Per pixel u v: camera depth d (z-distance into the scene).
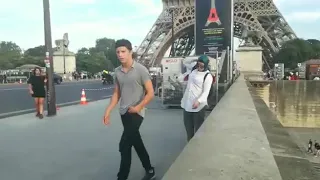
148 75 5.98
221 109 4.80
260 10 74.19
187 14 73.44
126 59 5.87
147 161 6.39
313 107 51.94
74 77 83.50
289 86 52.56
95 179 6.44
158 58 75.88
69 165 7.36
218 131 3.12
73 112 16.69
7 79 63.00
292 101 52.66
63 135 10.67
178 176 1.78
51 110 15.43
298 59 83.56
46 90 16.03
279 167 2.09
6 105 20.70
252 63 37.16
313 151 34.81
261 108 6.02
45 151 8.61
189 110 7.45
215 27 22.11
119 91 6.21
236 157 2.17
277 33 77.12
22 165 7.34
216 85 14.93
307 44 91.12
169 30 75.44
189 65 17.59
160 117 15.07
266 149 2.43
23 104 21.39
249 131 3.11
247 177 1.76
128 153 6.04
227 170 1.88
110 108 6.15
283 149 2.60
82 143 9.52
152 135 10.80
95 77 101.69
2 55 112.50
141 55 77.69
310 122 52.16
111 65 140.75
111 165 7.38
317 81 52.00
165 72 18.73
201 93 7.39
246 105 5.34
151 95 5.93
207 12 22.22
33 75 14.66
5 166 7.27
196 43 22.56
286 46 83.12
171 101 18.61
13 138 10.19
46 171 6.95
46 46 15.20
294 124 52.44
